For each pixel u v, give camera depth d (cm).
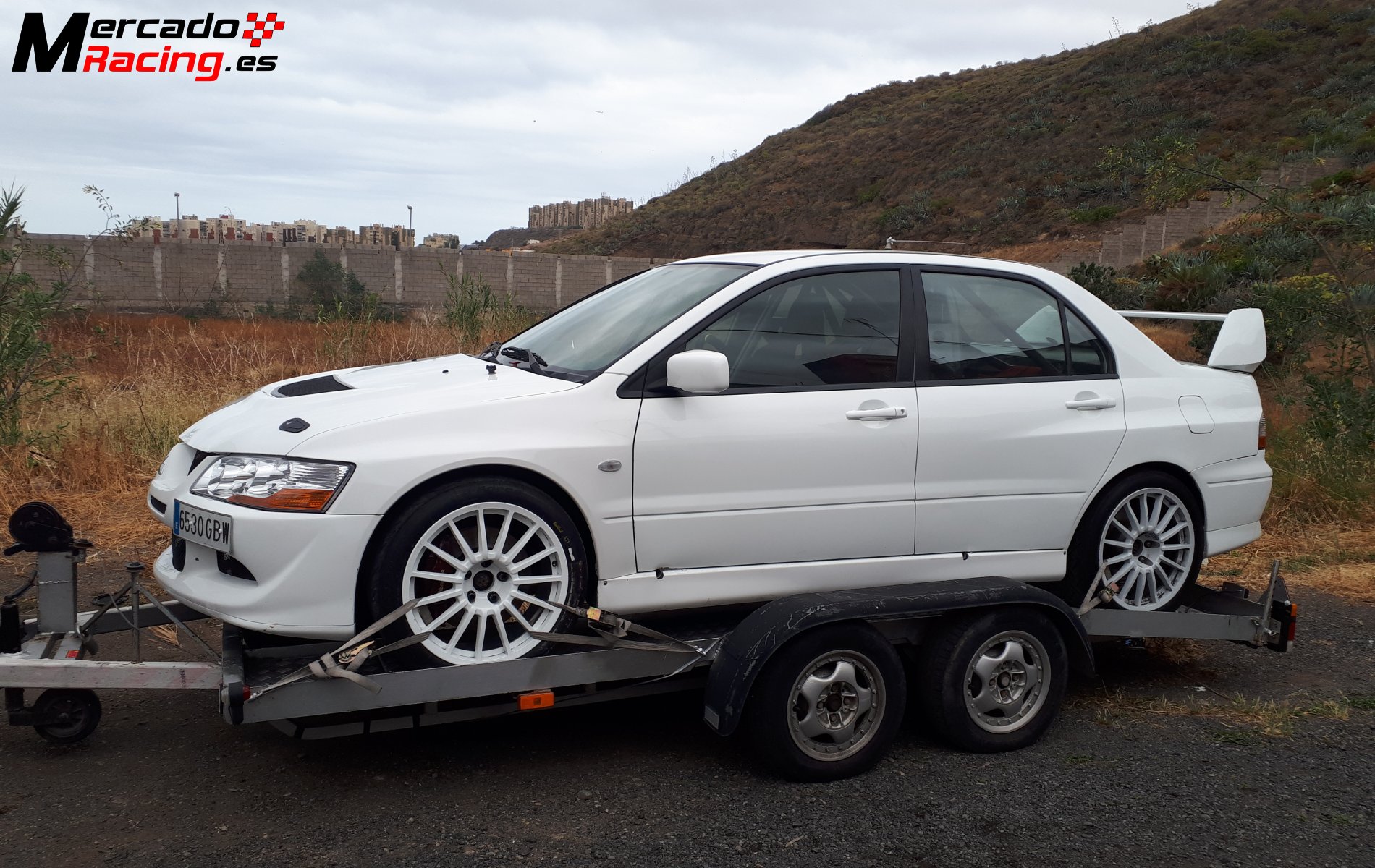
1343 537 721
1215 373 482
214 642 474
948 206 5909
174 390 927
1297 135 4622
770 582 390
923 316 418
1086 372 445
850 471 394
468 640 362
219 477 343
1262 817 345
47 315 822
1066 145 5969
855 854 314
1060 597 456
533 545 363
